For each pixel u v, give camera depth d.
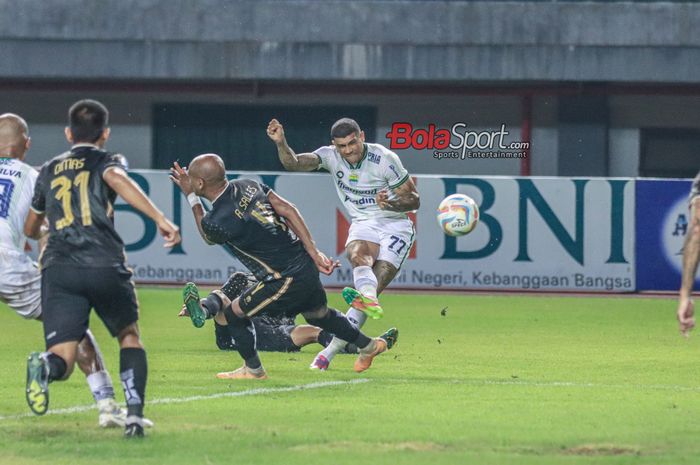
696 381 28.23
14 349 34.66
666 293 57.62
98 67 84.38
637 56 83.56
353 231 30.59
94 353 20.69
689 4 83.31
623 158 86.25
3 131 23.39
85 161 19.08
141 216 57.88
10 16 84.19
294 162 29.98
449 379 28.11
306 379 27.70
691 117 85.88
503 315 47.19
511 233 57.78
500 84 85.25
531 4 83.75
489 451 18.66
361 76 84.06
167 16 84.38
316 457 18.05
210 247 57.88
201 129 87.38
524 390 26.16
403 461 17.80
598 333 40.62
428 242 58.03
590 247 57.75
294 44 84.06
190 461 17.72
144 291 55.56
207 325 41.81
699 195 19.30
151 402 23.81
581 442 19.50
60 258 18.84
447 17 84.00
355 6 84.06
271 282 25.95
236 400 24.14
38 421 21.39
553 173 85.94
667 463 17.81
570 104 85.06
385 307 50.44
